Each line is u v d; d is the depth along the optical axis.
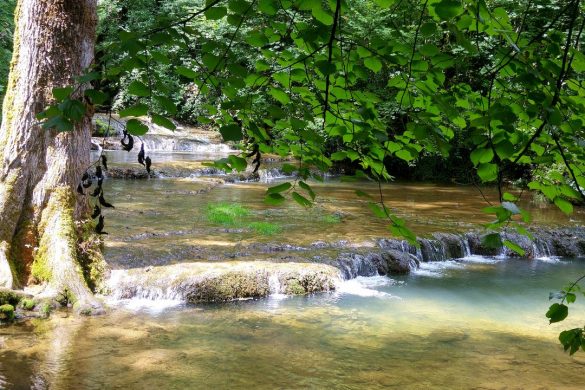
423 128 1.88
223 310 7.09
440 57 1.80
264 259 8.54
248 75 1.95
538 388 5.32
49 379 4.99
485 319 7.41
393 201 15.58
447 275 9.64
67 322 6.27
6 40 20.78
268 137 2.06
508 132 1.68
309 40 1.68
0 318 6.11
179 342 5.99
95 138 23.23
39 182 6.85
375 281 8.96
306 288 8.01
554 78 1.65
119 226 9.92
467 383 5.38
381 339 6.43
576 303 8.31
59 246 6.78
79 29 6.59
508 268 10.41
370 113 1.95
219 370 5.37
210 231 10.04
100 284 7.12
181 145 25.47
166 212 11.60
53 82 6.58
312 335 6.42
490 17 1.58
